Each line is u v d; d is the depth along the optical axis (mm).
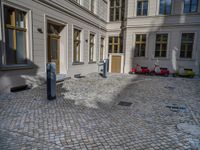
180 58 12992
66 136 3127
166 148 2797
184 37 12867
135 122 3863
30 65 6801
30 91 6320
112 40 16312
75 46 10688
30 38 6707
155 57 13672
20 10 6230
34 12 6840
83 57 11508
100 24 14375
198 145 2900
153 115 4344
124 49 14766
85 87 7707
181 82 10047
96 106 4984
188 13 12414
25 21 6566
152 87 8242
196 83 9734
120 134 3258
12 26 6043
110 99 5812
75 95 6164
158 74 13156
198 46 12453
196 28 12359
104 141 2986
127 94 6629
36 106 4719
